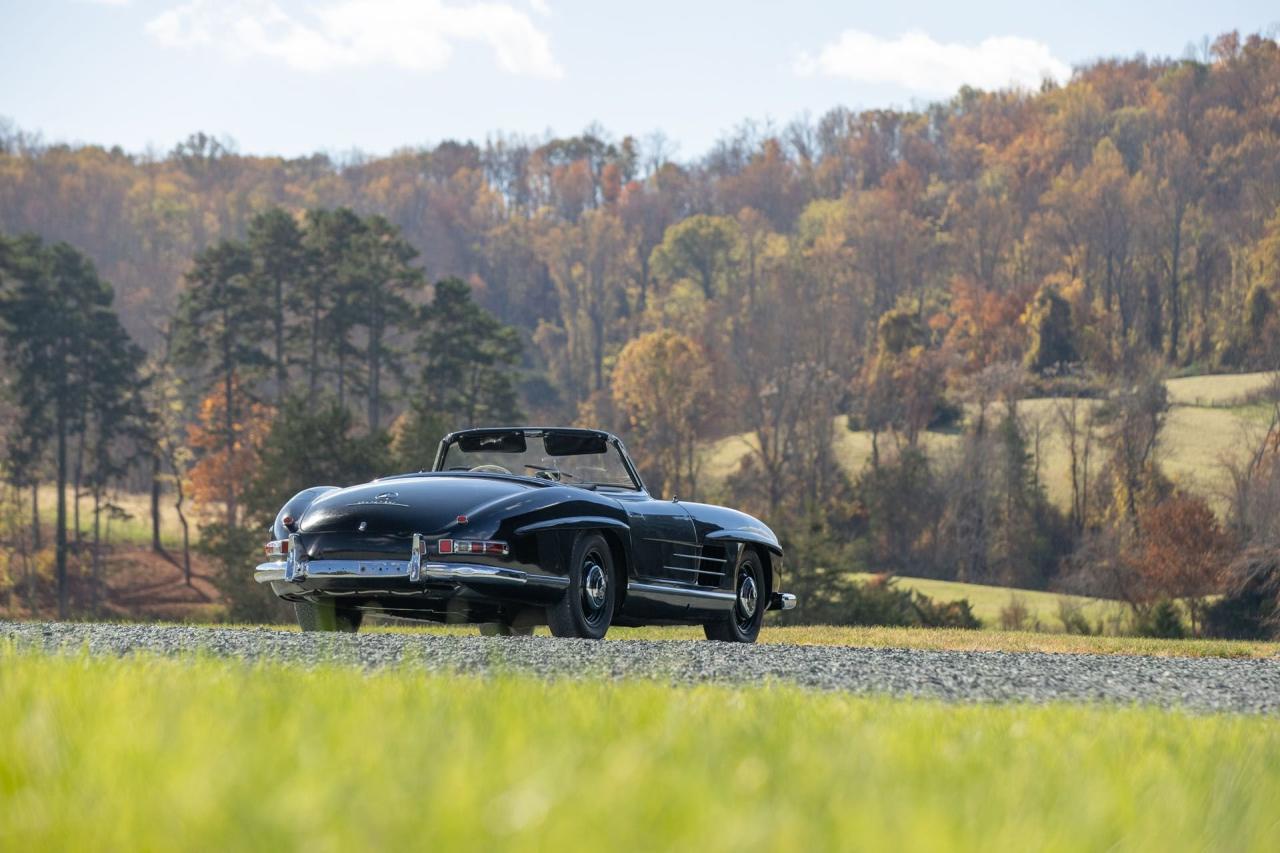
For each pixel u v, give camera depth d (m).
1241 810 7.27
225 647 20.11
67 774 7.20
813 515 138.25
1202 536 161.88
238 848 5.39
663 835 5.53
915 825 5.66
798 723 10.98
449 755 7.82
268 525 155.75
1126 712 14.18
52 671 12.91
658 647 22.02
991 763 8.98
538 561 25.19
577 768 7.32
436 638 22.59
